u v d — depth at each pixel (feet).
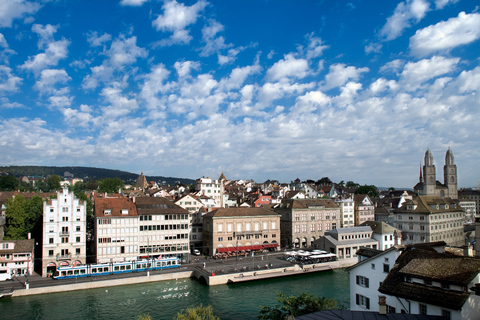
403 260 142.00
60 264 329.31
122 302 259.19
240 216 422.00
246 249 418.72
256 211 442.09
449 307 108.58
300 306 163.84
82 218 339.98
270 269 333.62
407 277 130.62
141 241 362.53
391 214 529.86
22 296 271.69
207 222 422.41
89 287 291.58
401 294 124.98
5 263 314.55
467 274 114.21
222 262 366.43
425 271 126.21
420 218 440.04
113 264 322.55
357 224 574.15
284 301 167.63
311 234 480.64
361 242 412.36
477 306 110.83
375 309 156.56
